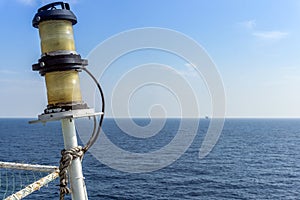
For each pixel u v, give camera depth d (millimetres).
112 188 42875
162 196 39312
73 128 2867
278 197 39500
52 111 2693
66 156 2801
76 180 2867
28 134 134500
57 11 2691
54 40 2699
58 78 2703
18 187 29906
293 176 52094
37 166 3641
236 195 40188
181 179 48594
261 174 53375
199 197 39062
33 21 2752
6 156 65125
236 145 96875
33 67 2793
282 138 125562
